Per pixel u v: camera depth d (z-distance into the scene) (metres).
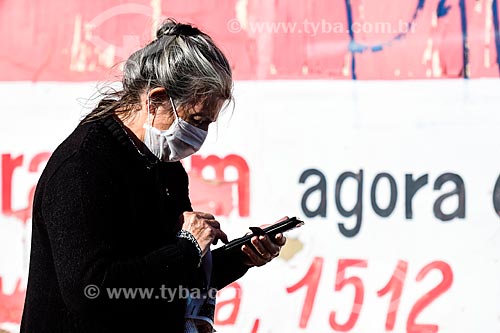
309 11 12.19
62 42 12.56
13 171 12.63
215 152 12.36
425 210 12.02
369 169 12.12
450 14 11.98
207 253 7.12
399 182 12.07
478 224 11.95
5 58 12.66
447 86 11.98
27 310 6.81
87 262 6.27
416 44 12.04
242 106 12.32
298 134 12.24
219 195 12.35
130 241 6.70
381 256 12.09
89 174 6.45
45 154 12.62
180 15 12.35
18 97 12.64
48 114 12.59
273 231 7.42
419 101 12.03
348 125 12.15
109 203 6.47
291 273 12.21
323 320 12.16
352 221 12.14
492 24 11.92
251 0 12.27
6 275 12.59
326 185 12.18
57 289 6.61
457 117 11.98
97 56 12.49
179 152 6.95
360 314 12.09
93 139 6.64
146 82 6.80
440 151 12.01
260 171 12.30
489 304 11.91
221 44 12.32
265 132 12.29
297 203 12.24
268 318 12.25
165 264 6.51
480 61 11.94
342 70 12.16
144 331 6.68
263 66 12.27
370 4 12.09
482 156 11.92
